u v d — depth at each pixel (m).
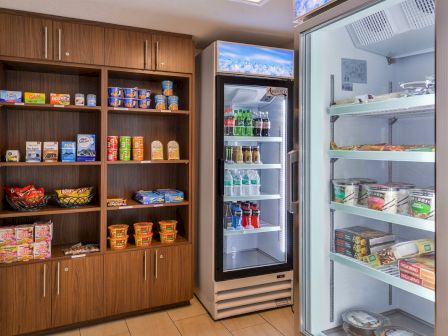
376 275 1.42
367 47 1.64
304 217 1.58
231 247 3.31
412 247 1.42
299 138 1.56
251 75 2.77
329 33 1.62
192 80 2.95
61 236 2.90
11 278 2.44
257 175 3.02
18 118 2.71
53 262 2.55
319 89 1.60
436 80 1.00
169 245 2.91
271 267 2.90
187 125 2.99
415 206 1.31
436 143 1.01
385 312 1.75
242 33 2.94
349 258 1.56
